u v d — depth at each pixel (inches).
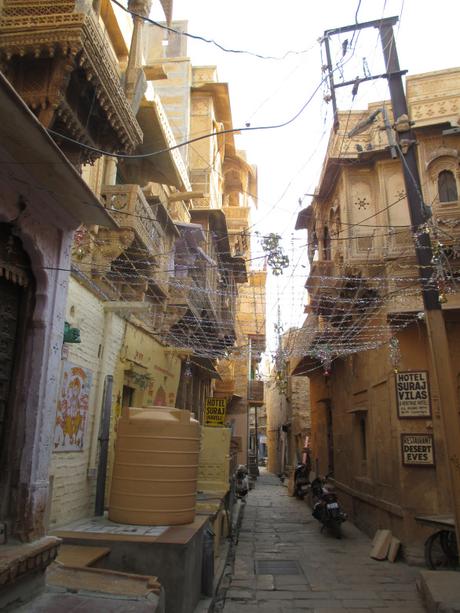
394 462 367.6
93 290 261.7
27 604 139.8
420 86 418.3
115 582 158.9
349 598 253.8
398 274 385.4
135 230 308.7
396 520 362.0
